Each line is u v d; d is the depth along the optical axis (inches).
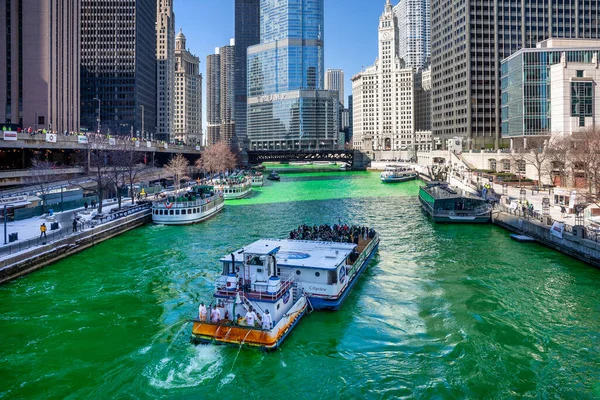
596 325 1482.5
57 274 2044.8
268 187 6702.8
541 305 1653.5
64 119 6791.3
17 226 2706.7
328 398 1116.5
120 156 4660.4
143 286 1882.4
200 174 7519.7
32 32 6161.4
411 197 5093.5
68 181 3742.6
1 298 1738.4
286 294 1469.0
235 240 2780.5
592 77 5551.2
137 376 1203.2
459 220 3309.5
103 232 2736.2
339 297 1626.5
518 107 6254.9
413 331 1459.2
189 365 1255.5
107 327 1487.5
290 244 1943.9
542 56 6072.8
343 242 2031.3
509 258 2283.5
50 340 1396.4
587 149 3841.0
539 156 4913.9
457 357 1291.8
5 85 6092.5
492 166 6279.5
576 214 2810.0
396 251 2455.7
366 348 1350.9
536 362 1261.1
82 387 1156.5
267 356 1298.0
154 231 3090.6
